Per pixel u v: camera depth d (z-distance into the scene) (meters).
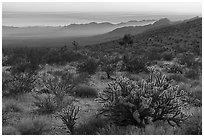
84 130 6.94
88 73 15.58
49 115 8.39
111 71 15.29
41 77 14.06
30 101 9.91
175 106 7.06
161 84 7.58
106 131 6.74
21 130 7.04
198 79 14.63
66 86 11.07
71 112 7.48
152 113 6.91
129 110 7.07
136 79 14.48
